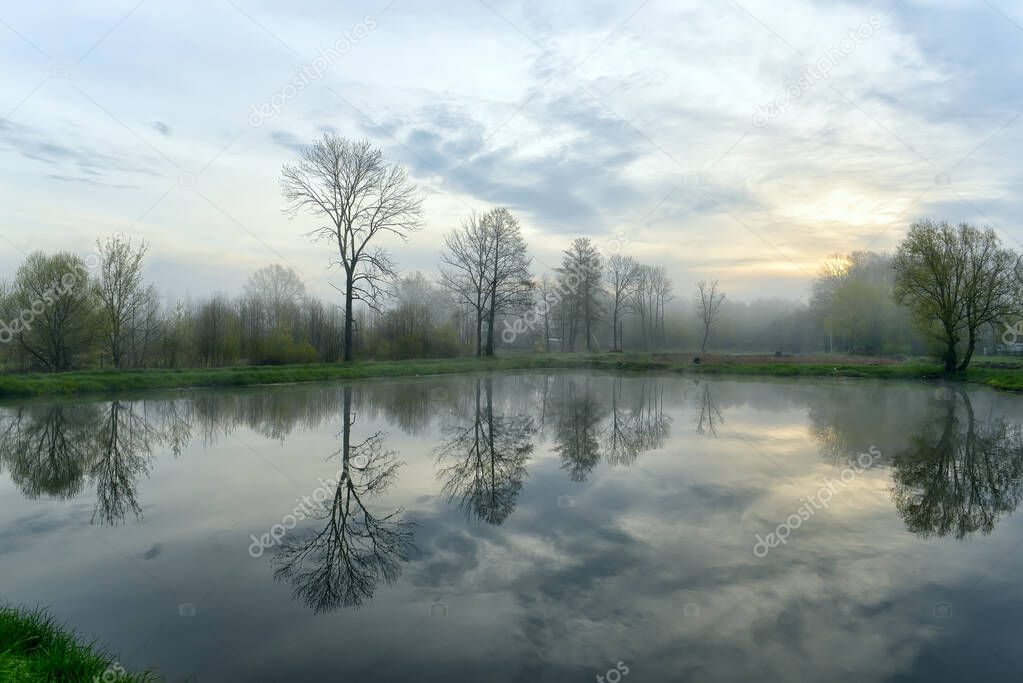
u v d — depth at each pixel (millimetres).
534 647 5336
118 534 8172
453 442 14516
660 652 5238
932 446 14352
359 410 20203
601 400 23875
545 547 7645
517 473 11398
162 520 8719
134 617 5883
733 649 5312
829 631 5656
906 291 36562
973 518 9016
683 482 10742
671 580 6699
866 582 6719
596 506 9305
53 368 26594
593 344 70250
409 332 43062
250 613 5961
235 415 18562
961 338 36406
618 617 5875
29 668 4574
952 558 7449
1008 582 6762
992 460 12875
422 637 5504
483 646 5336
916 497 10055
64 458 12578
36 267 26094
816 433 15977
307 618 5855
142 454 12984
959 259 34656
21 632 5129
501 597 6270
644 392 27531
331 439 14812
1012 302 34219
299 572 6938
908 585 6652
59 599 6258
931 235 35000
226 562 7234
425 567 7055
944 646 5387
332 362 36094
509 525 8461
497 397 24828
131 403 21203
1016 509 9477
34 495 10000
